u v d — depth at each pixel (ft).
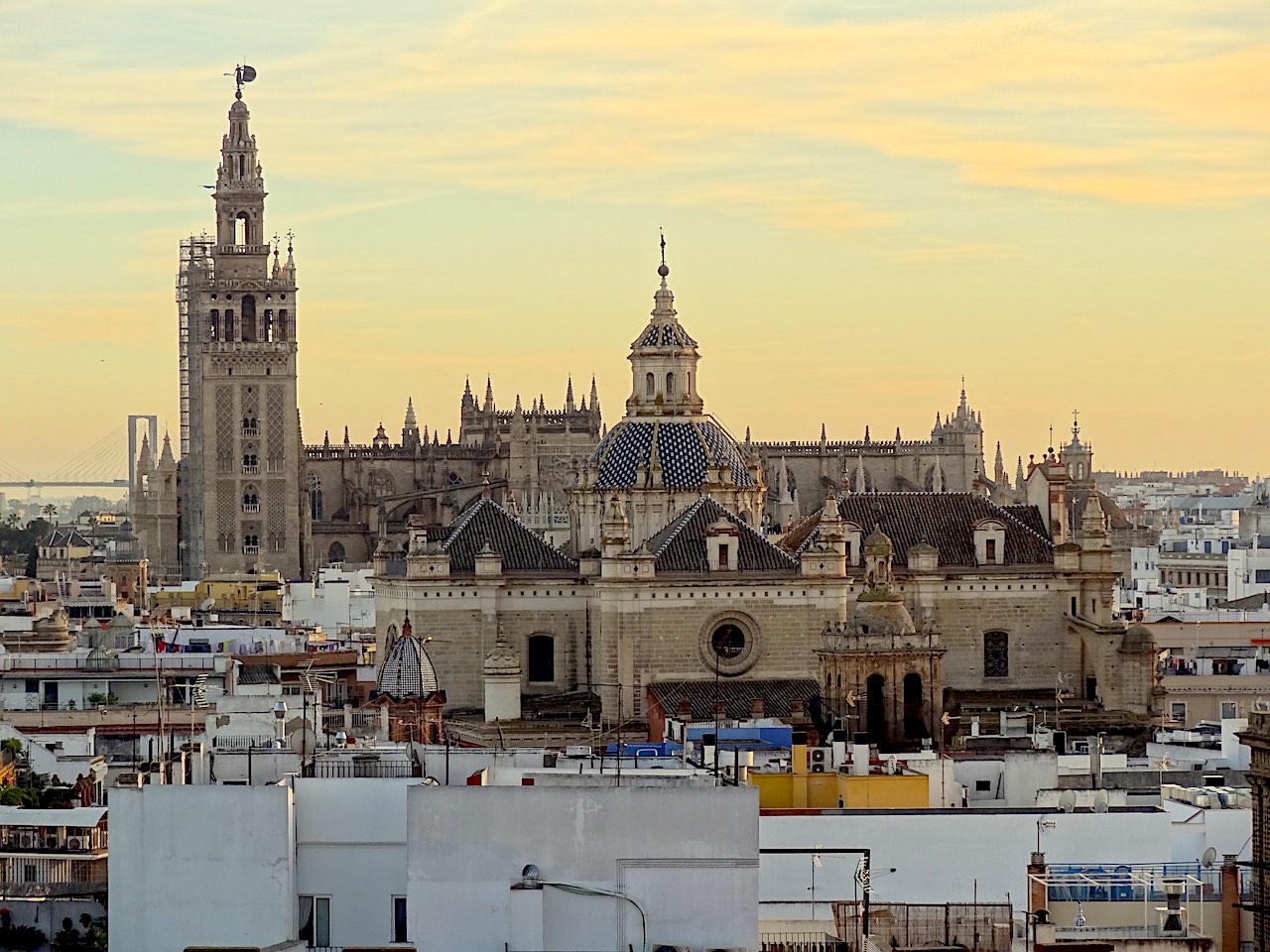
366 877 424.46
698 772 485.15
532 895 396.16
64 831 565.94
